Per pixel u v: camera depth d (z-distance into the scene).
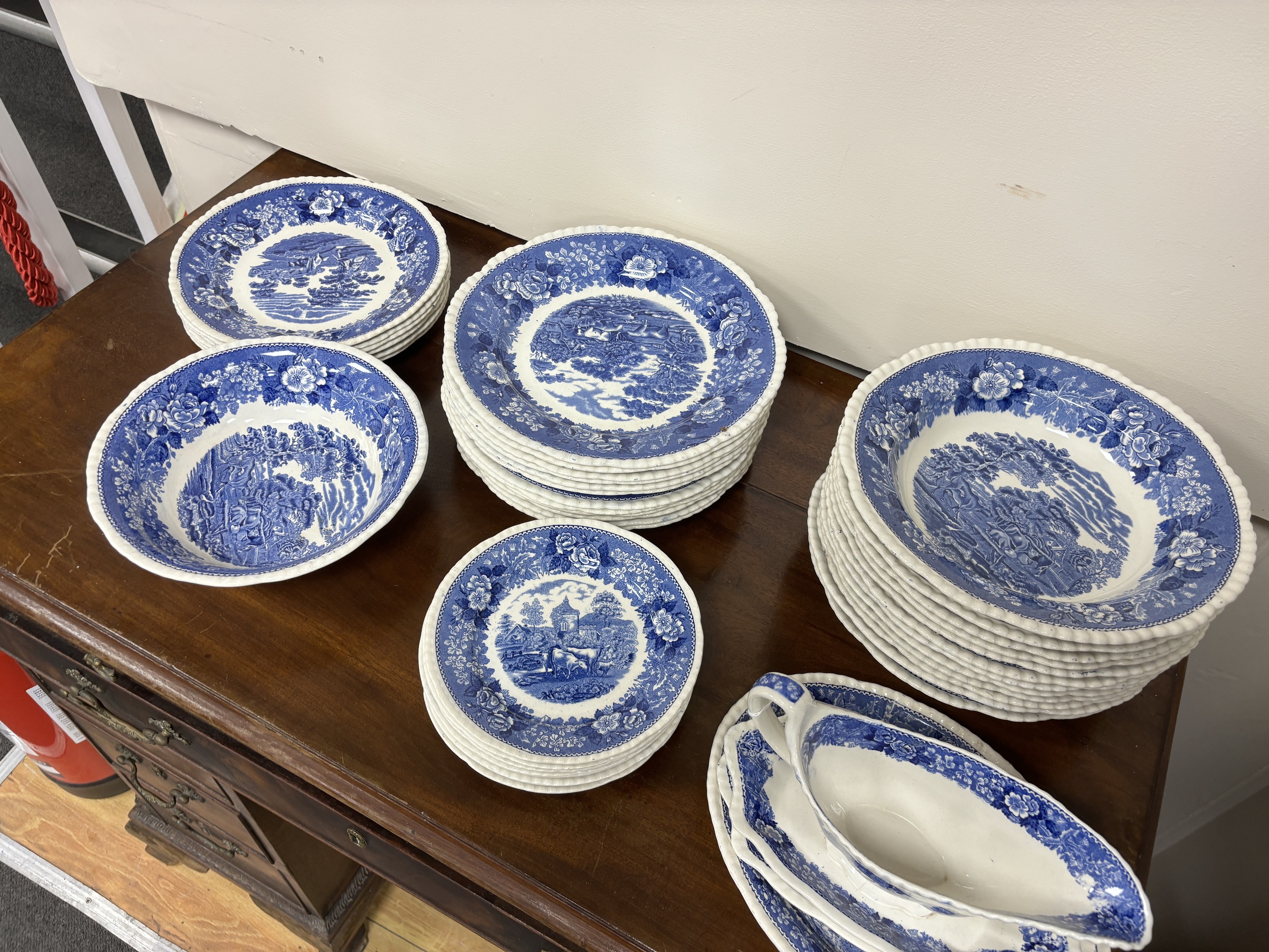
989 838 0.60
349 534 0.75
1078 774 0.70
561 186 0.97
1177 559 0.66
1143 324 0.77
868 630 0.70
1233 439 0.80
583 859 0.65
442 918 1.37
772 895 0.61
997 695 0.66
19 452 0.84
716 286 0.87
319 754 0.69
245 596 0.77
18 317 1.87
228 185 1.31
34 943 1.29
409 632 0.76
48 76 1.88
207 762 0.89
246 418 0.84
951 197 0.76
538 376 0.81
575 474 0.73
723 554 0.82
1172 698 0.75
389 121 1.02
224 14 1.00
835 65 0.73
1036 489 0.73
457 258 1.04
